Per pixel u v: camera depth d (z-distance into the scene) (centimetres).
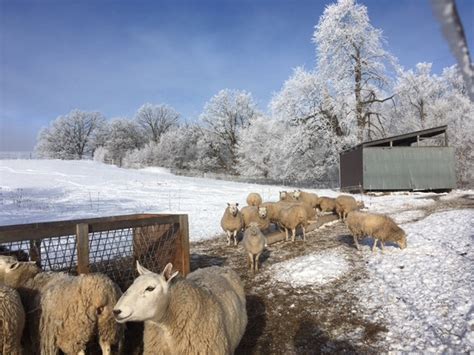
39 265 528
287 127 3662
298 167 3616
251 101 5856
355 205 1430
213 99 5878
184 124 6706
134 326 499
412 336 466
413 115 4069
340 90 3275
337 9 3309
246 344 479
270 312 578
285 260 857
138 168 5272
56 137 7275
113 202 1911
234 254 932
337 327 516
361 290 641
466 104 3619
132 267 580
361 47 3347
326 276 720
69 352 382
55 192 2203
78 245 483
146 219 566
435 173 2650
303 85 3394
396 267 743
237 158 5322
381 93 3516
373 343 463
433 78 4197
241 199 2238
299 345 473
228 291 404
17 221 1281
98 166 4012
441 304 542
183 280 348
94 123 7556
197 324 332
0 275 422
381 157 2628
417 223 1222
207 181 3650
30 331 405
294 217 1041
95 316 379
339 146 3278
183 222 626
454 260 745
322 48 3422
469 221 1150
